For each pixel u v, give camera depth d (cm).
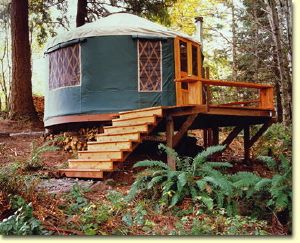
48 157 899
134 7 1505
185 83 995
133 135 727
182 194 568
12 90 1316
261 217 532
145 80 943
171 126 746
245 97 1477
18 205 471
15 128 1225
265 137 963
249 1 1406
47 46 1034
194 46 1035
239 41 1445
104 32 938
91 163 715
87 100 947
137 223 492
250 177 571
